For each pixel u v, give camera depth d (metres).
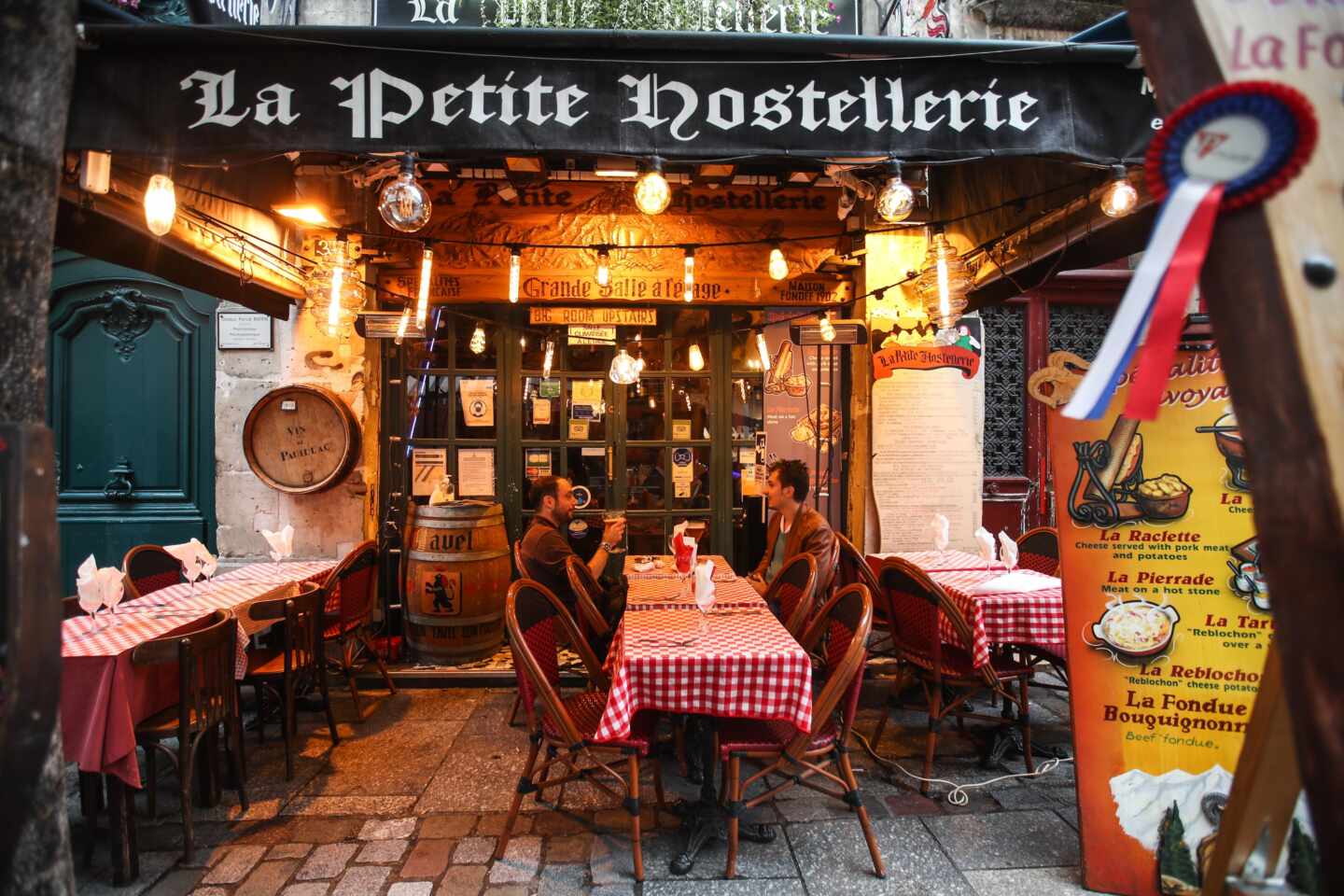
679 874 2.60
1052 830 2.91
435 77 2.43
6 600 0.93
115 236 3.38
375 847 2.78
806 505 4.21
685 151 2.48
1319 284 0.74
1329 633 0.71
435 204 4.97
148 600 3.60
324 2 4.59
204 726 2.84
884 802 3.15
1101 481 2.66
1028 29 5.25
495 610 4.78
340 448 4.91
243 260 4.10
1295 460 0.73
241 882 2.56
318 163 3.93
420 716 4.10
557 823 2.96
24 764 0.94
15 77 0.99
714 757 2.83
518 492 5.40
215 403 5.12
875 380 4.99
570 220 5.04
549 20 3.92
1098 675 2.59
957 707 3.84
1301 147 0.73
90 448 5.27
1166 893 2.42
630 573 4.13
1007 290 4.55
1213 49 0.81
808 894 2.49
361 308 4.75
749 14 4.06
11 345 1.00
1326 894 0.72
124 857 2.54
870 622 2.65
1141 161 2.55
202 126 2.38
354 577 4.13
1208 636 2.50
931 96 2.52
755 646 2.72
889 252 4.98
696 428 5.55
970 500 5.01
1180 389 2.61
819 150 2.50
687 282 4.41
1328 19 0.81
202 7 3.10
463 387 5.37
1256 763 1.10
